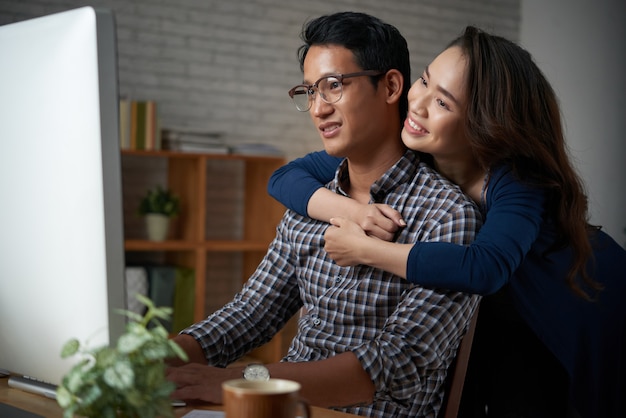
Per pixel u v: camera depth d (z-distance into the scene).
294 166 2.05
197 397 1.31
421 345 1.51
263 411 0.85
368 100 1.76
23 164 1.17
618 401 2.08
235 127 5.43
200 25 5.31
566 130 5.64
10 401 1.25
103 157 1.06
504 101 1.72
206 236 5.42
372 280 1.70
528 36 6.20
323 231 1.82
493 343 1.96
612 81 6.08
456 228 1.64
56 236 1.12
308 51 1.80
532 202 1.71
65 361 1.13
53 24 1.11
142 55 5.16
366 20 1.76
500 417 1.93
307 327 1.78
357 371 1.45
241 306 1.87
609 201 5.98
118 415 0.86
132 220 5.20
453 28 6.04
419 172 1.77
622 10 6.11
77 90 1.07
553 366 1.97
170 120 5.25
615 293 2.06
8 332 1.24
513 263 1.59
